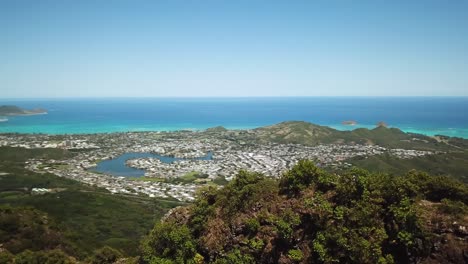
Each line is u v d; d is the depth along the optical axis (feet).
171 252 84.74
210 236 83.97
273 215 78.43
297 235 72.38
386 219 68.08
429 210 65.51
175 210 100.83
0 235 161.17
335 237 65.72
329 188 78.28
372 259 61.82
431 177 72.84
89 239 198.59
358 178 73.10
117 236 227.81
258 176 92.17
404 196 67.87
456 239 59.67
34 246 163.43
